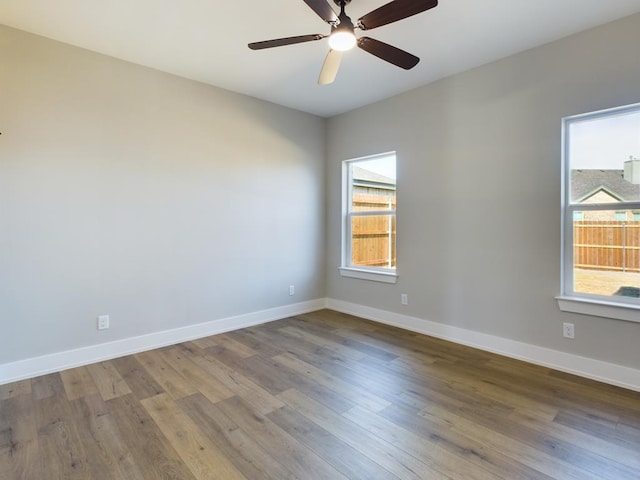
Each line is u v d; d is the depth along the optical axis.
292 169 4.27
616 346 2.44
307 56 2.93
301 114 4.34
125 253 3.04
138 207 3.11
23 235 2.58
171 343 3.32
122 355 3.03
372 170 4.22
